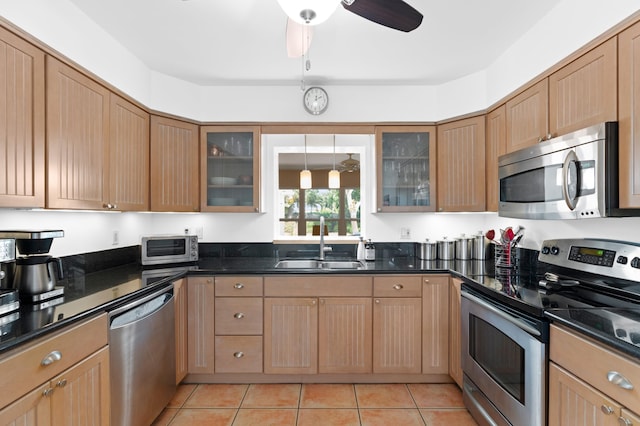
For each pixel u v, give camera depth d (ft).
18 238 4.80
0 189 4.32
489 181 8.20
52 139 5.17
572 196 5.02
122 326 5.28
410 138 9.30
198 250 9.86
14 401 3.50
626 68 4.49
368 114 9.11
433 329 7.91
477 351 6.42
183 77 8.52
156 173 8.18
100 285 6.20
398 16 4.21
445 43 6.98
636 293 4.95
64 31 5.40
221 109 9.02
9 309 4.44
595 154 4.71
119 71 6.88
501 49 7.28
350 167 13.87
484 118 8.32
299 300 7.89
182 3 5.61
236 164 9.20
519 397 5.00
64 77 5.44
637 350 3.20
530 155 6.11
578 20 5.29
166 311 6.72
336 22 6.18
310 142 10.62
